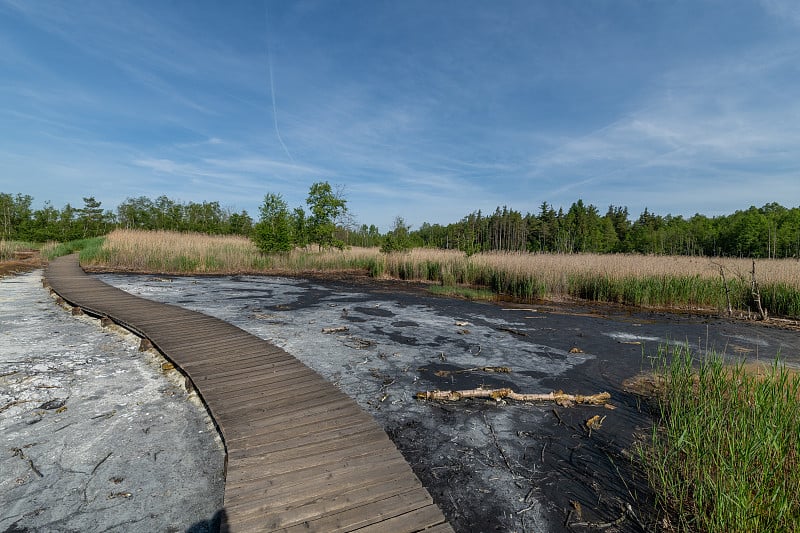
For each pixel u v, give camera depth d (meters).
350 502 2.64
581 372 6.36
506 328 9.38
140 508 2.91
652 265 17.14
